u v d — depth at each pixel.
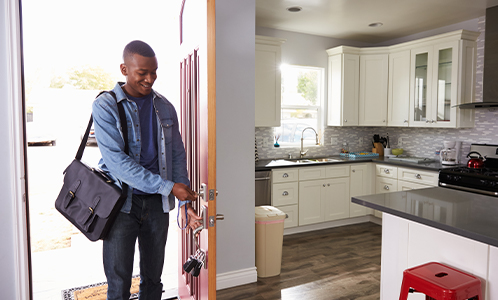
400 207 1.91
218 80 2.63
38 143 7.68
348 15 3.83
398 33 4.62
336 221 4.43
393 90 4.47
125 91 1.72
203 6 1.50
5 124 1.64
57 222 4.52
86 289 2.70
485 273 1.55
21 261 1.71
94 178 1.65
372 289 2.71
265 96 3.91
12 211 1.67
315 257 3.39
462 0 3.35
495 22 3.50
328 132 4.92
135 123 1.67
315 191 4.15
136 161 1.69
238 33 2.66
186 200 1.59
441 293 1.40
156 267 1.85
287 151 4.64
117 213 1.63
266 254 2.94
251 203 2.83
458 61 3.75
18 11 1.66
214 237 1.49
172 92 7.14
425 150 4.54
